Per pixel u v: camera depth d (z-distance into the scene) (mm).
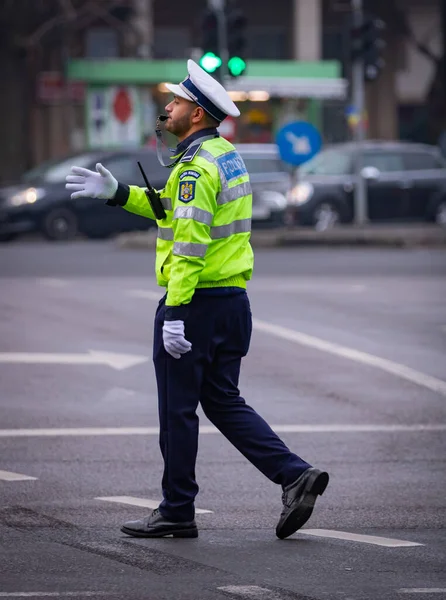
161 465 18250
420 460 18797
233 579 12211
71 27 84125
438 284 39594
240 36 49438
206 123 13945
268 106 84750
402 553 13375
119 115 83750
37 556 13070
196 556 13141
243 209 13984
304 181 63531
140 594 11656
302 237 53312
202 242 13461
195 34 102750
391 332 30594
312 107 85688
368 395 23719
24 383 24516
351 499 16297
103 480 17219
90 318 32188
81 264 45188
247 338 14195
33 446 19500
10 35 72688
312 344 28984
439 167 66438
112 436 20281
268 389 24172
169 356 13844
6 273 42125
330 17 106188
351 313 33438
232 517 15211
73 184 14258
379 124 108438
